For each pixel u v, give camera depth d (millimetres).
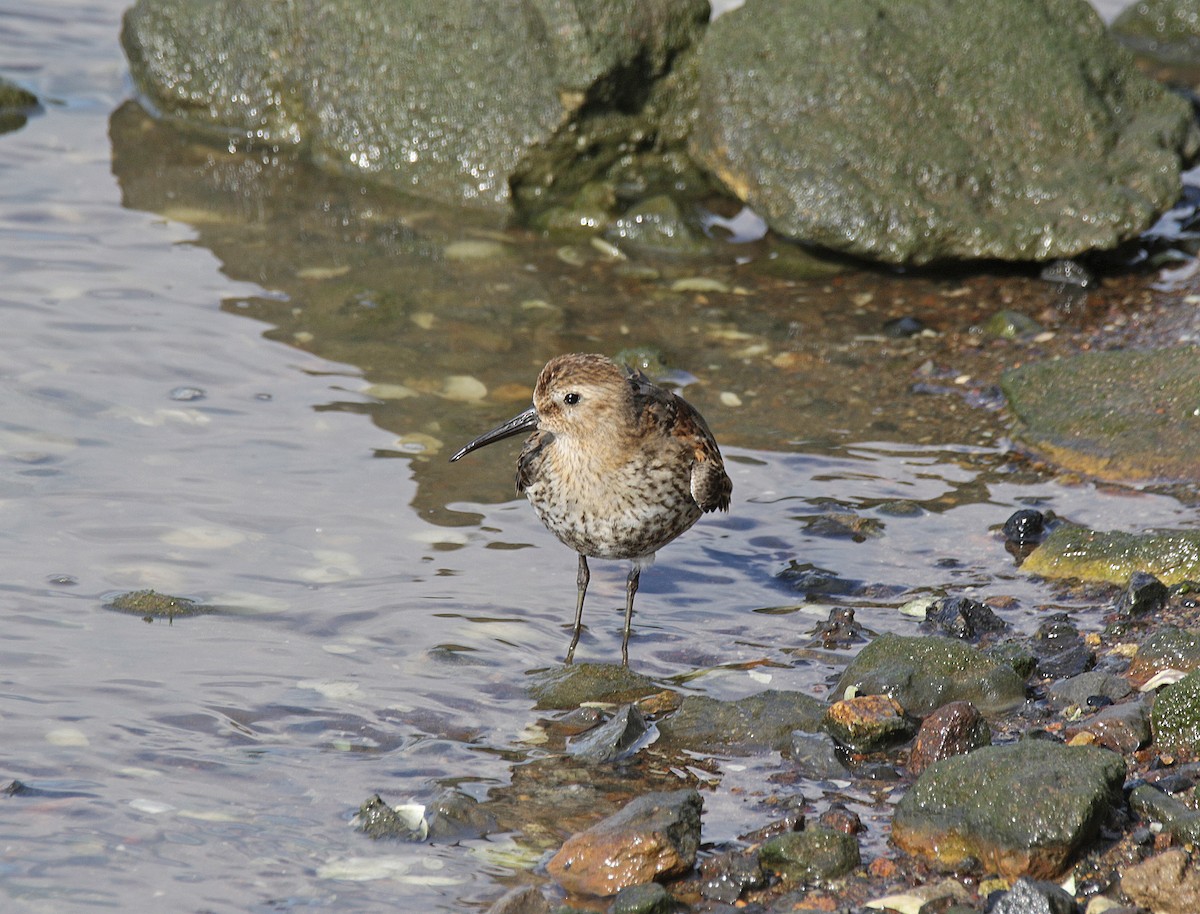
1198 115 21578
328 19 19922
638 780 9086
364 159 19922
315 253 17781
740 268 18109
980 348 16000
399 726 9656
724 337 16234
